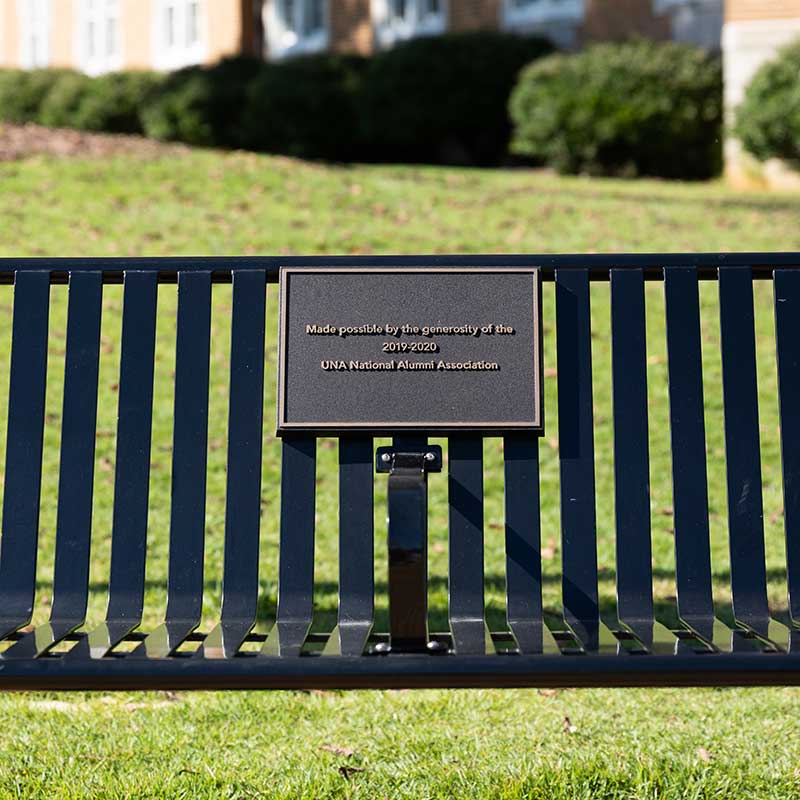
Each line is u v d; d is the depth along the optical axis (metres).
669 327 2.15
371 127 15.65
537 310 2.12
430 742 2.54
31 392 2.17
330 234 8.48
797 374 2.13
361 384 2.11
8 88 17.16
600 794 2.23
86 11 23.16
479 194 10.61
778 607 3.60
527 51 15.59
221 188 9.72
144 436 2.15
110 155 10.67
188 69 16.98
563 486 2.11
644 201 10.77
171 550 2.12
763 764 2.39
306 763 2.41
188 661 1.75
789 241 8.88
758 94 12.66
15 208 8.57
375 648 1.84
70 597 2.11
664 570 4.07
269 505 4.82
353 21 19.81
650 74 13.77
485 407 2.10
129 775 2.33
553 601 3.65
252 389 2.14
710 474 5.15
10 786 2.28
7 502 2.13
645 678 1.73
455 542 2.11
